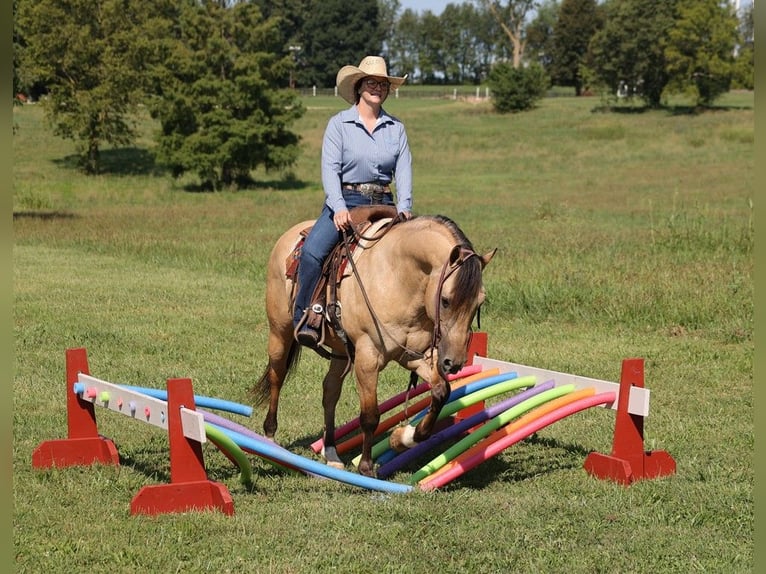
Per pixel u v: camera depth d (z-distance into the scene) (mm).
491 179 45312
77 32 44656
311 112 73562
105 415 8594
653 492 6500
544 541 5578
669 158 51375
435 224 6113
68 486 6438
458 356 5719
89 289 15945
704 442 7875
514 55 98500
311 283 6836
